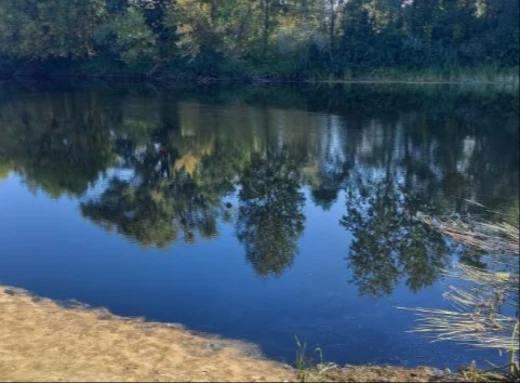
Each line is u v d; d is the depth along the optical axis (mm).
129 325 7051
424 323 7152
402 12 43406
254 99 32625
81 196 13742
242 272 8945
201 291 8250
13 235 10797
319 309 7664
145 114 27203
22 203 13047
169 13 42719
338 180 15125
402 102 30781
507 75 40750
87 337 6539
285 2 43656
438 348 6539
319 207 12695
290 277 8742
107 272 8977
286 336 6895
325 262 9359
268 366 6059
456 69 41719
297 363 6078
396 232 10836
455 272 8586
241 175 15883
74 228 11227
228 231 11070
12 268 9125
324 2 43125
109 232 11008
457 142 19703
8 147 20406
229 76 42750
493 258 7707
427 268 8969
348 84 40438
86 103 31375
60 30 44562
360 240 10414
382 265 9164
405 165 16625
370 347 6633
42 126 24609
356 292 8156
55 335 6555
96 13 45156
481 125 23016
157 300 7926
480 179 15000
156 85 41406
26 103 31703
